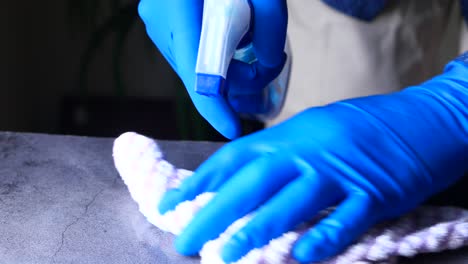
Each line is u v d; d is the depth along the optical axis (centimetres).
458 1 92
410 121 56
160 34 62
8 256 51
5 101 156
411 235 49
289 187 50
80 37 178
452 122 58
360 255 48
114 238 55
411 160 53
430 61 95
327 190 50
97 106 186
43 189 63
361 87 93
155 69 185
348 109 57
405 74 92
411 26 90
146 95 190
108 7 174
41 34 176
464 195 62
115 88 187
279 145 53
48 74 183
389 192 51
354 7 87
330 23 91
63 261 51
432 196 62
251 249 47
